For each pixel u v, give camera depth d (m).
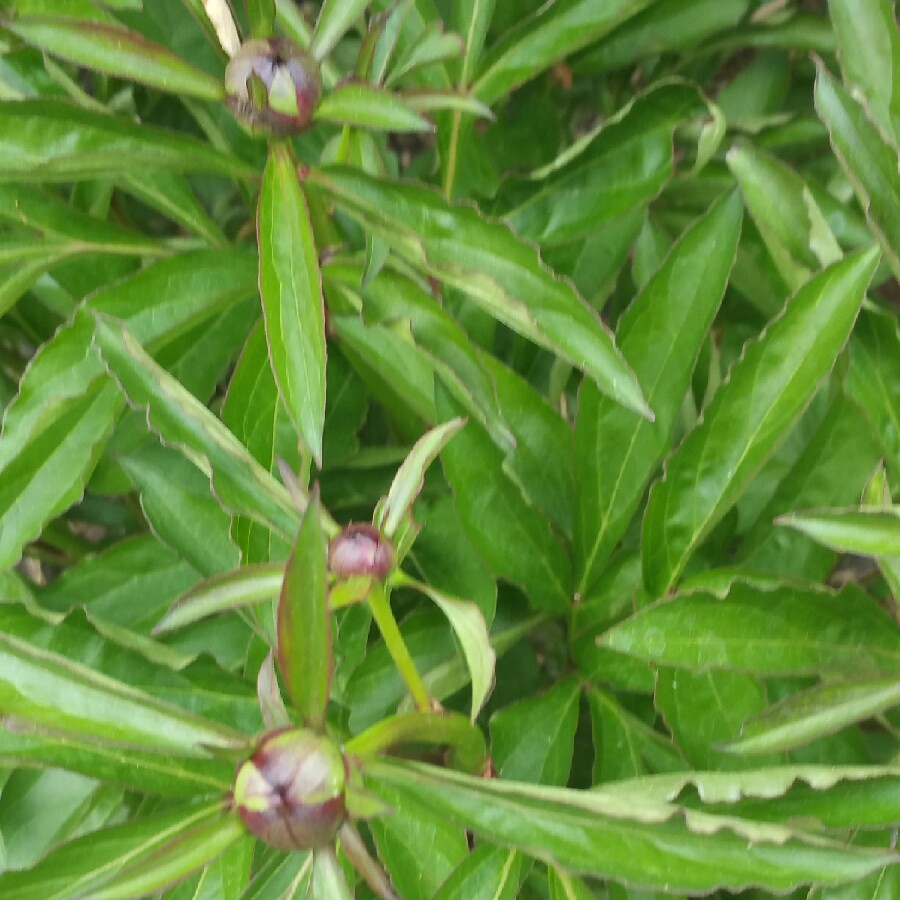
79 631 0.40
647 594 0.42
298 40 0.42
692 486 0.41
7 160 0.38
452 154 0.50
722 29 0.56
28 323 0.56
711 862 0.31
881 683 0.36
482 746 0.34
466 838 0.39
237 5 0.51
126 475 0.49
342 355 0.51
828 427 0.44
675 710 0.41
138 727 0.30
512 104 0.61
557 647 0.53
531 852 0.31
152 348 0.43
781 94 0.60
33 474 0.44
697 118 0.48
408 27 0.48
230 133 0.50
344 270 0.42
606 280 0.51
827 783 0.34
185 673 0.40
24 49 0.45
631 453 0.44
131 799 0.48
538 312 0.39
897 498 0.43
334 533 0.33
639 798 0.31
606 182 0.49
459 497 0.43
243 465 0.34
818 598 0.39
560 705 0.44
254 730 0.39
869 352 0.43
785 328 0.40
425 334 0.41
